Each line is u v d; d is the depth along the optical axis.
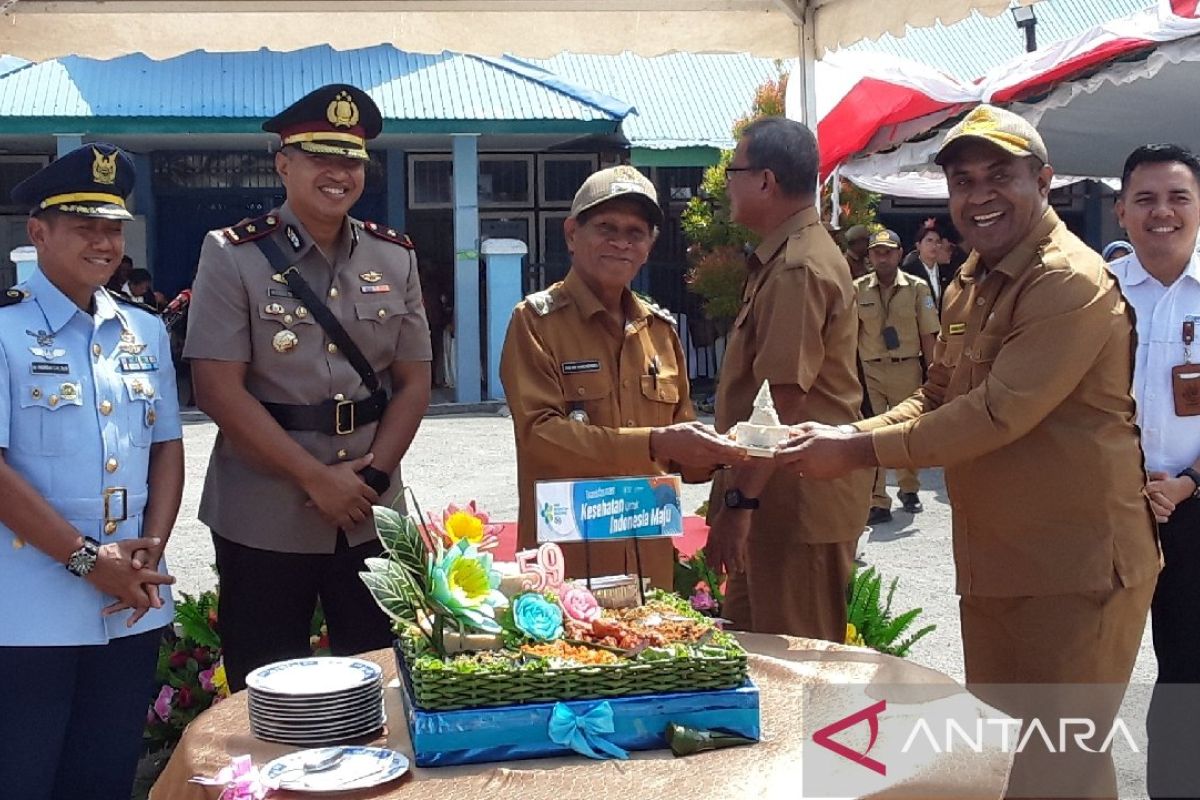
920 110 7.54
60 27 4.53
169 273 15.52
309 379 3.21
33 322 2.73
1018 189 2.75
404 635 2.19
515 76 13.97
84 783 2.83
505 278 13.66
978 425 2.69
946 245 9.34
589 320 3.17
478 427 12.04
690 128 13.98
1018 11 8.45
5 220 15.07
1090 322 2.63
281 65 13.81
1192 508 3.33
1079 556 2.73
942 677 2.46
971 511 2.88
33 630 2.67
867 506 3.43
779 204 3.32
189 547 7.23
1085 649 2.75
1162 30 5.50
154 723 4.08
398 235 3.49
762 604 3.37
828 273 3.24
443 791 1.87
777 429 2.90
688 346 14.91
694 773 1.93
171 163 15.12
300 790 1.87
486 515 2.46
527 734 2.00
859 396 3.39
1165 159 3.40
